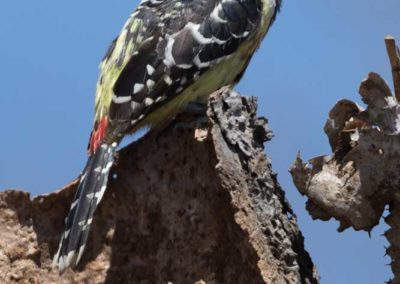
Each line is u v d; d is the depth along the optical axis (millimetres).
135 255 7684
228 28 10672
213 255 7262
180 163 7699
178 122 8258
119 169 8055
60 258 7461
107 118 9438
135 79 9734
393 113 6840
